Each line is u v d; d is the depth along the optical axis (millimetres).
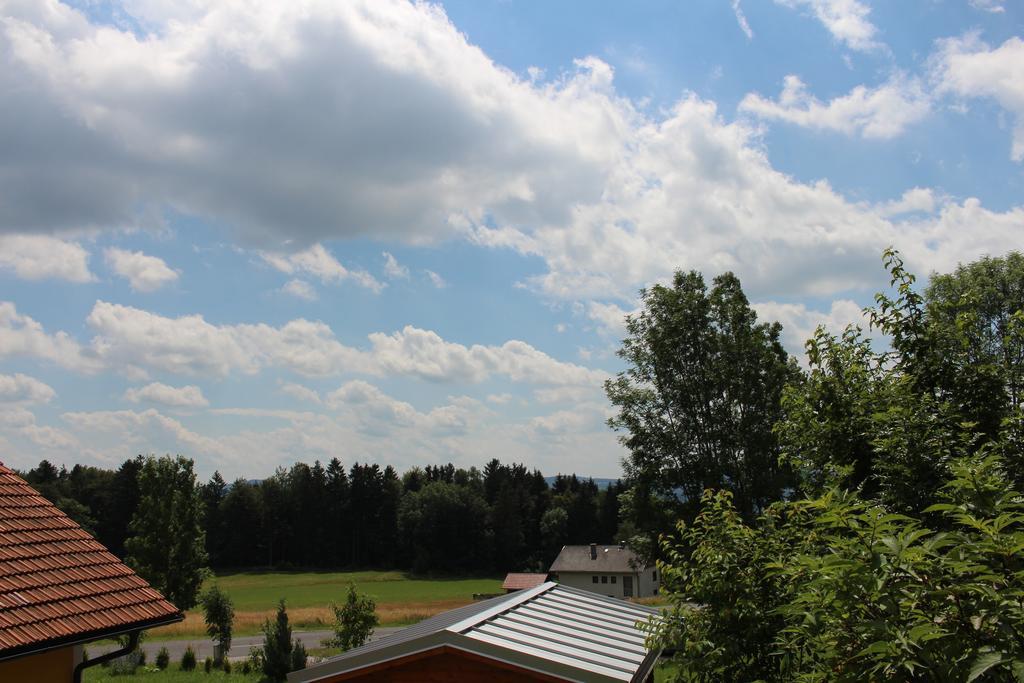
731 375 32625
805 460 7977
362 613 32531
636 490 33031
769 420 31656
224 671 32188
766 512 7547
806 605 4488
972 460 4445
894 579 3791
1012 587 3529
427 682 8281
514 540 119188
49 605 9281
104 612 9828
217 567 116875
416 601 71250
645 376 34781
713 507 8086
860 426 7332
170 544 47625
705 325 34125
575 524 122438
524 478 136625
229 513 119000
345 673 8453
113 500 103562
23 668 8922
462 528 118875
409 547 120062
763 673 6840
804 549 6473
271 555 118562
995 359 7430
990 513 3918
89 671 31438
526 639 9062
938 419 6562
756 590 7070
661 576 8164
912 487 6184
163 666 33188
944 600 3709
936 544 3668
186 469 49312
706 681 7141
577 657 8586
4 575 9352
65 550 10750
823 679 4297
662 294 34688
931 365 7188
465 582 101312
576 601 12625
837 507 4160
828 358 8062
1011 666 3162
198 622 54812
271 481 123062
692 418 33125
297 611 62531
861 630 3674
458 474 156375
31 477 114625
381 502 124250
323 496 122500
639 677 8648
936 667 3453
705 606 7590
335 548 121938
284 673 29891
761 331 33656
